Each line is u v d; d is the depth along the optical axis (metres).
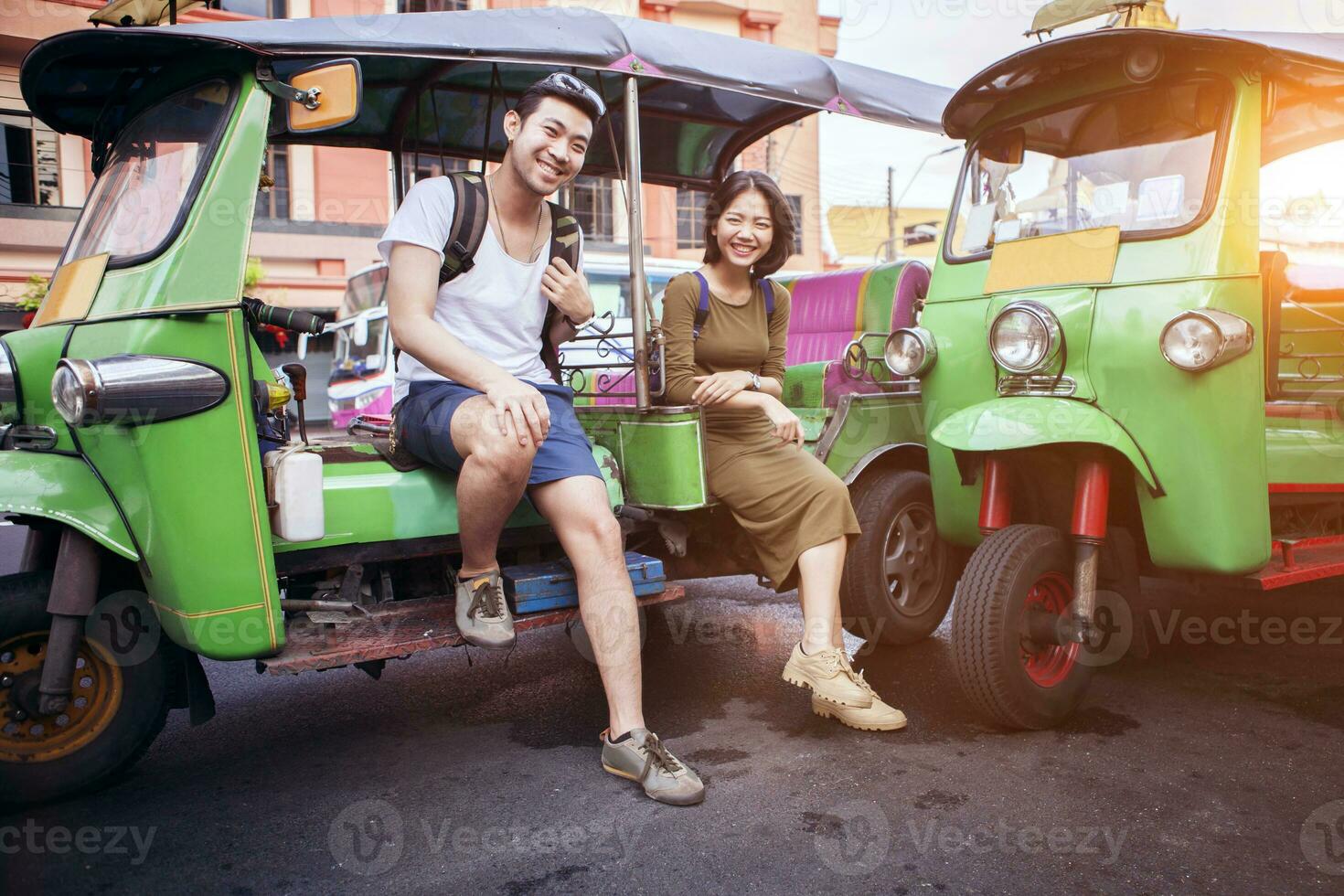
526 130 2.52
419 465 2.70
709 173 4.45
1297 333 3.63
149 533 2.24
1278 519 3.34
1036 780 2.54
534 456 2.39
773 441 3.01
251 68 2.42
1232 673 3.43
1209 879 2.04
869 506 3.55
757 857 2.16
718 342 3.05
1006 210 3.24
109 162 2.78
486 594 2.53
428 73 3.46
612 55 2.71
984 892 2.01
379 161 16.34
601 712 3.14
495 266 2.59
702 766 2.67
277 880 2.07
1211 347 2.61
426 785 2.56
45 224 12.81
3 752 2.30
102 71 2.70
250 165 2.38
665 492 2.91
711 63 2.91
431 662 3.71
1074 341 2.86
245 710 3.18
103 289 2.43
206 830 2.30
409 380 2.69
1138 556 3.07
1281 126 3.05
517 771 2.66
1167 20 3.21
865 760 2.69
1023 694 2.76
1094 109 3.04
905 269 4.22
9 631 2.26
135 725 2.42
